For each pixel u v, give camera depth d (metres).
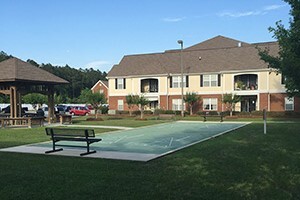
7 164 10.57
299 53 8.36
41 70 32.22
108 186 7.73
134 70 52.34
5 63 30.22
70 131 13.36
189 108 47.44
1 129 24.77
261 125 26.33
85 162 10.90
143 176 8.73
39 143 16.31
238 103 44.91
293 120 33.16
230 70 44.75
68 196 7.01
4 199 6.86
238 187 7.58
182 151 13.04
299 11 8.38
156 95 49.91
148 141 17.23
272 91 42.44
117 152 13.20
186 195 6.99
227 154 12.09
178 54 52.38
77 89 131.38
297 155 11.81
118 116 45.78
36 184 7.98
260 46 47.06
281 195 7.01
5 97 68.88
